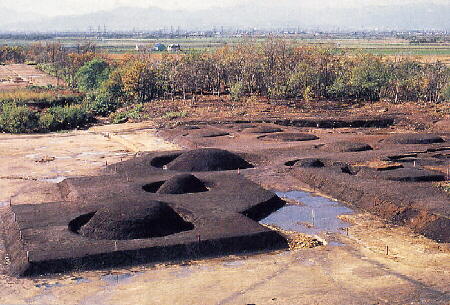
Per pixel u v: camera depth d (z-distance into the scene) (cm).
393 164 3941
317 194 3569
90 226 2781
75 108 6294
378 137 5147
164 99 7588
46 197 3453
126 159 4462
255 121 5962
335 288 2230
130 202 2909
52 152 4756
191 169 3994
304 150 4572
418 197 3155
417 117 6075
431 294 2161
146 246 2522
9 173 4041
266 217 3150
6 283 2291
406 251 2614
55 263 2391
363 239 2784
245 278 2336
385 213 3119
